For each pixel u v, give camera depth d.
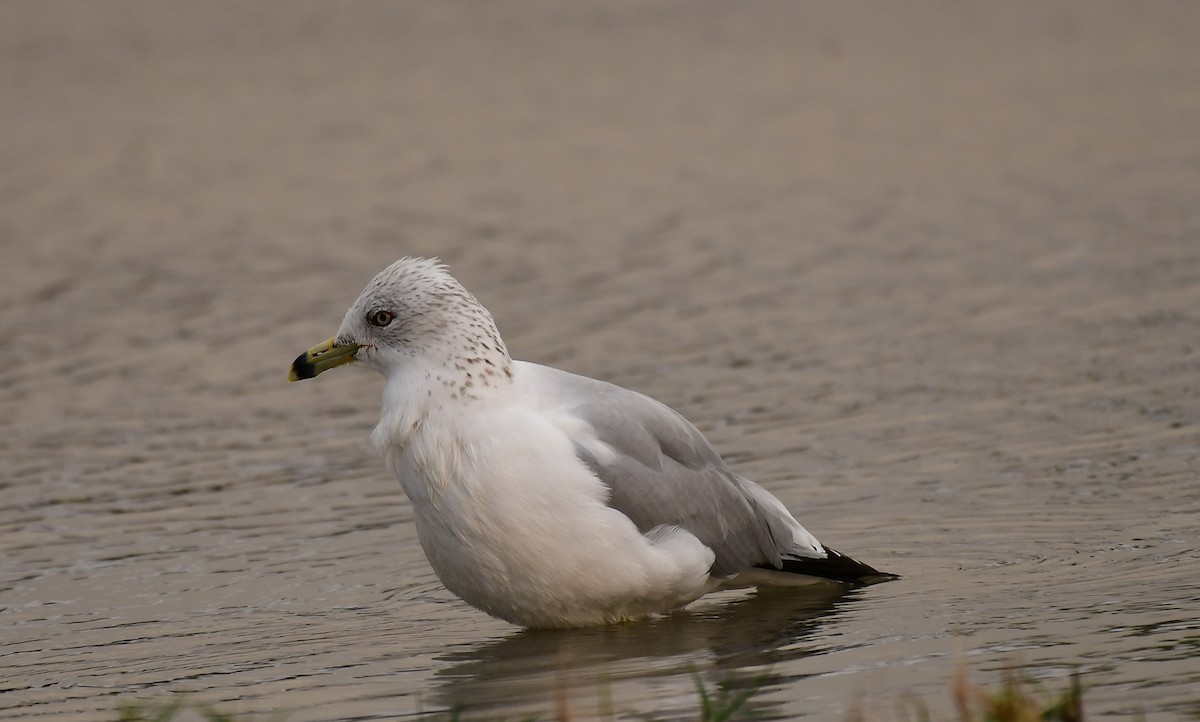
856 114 29.42
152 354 17.83
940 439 13.53
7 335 18.77
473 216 23.45
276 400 16.08
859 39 36.25
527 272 20.42
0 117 31.08
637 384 15.82
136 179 26.52
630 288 19.55
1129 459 12.50
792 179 25.08
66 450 14.67
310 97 31.98
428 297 9.66
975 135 27.47
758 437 13.98
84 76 33.78
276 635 9.93
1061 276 19.09
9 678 9.30
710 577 10.21
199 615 10.40
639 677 8.83
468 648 9.59
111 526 12.52
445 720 8.30
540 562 9.49
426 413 9.58
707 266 20.42
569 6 40.38
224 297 19.98
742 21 38.44
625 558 9.58
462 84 32.81
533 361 16.72
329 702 8.66
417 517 9.76
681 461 10.12
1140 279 18.66
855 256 20.64
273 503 12.94
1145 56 33.41
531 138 28.42
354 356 9.94
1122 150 25.84
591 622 9.90
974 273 19.50
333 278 20.53
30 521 12.72
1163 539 10.62
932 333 17.09
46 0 40.03
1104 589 9.67
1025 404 14.36
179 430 15.18
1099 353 15.84
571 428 9.66
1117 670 8.16
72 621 10.37
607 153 27.16
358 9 39.69
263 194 25.33
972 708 7.67
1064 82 31.33
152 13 38.91
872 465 12.96
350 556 11.55
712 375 16.03
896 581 10.34
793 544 10.59
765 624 9.76
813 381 15.65
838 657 8.88
